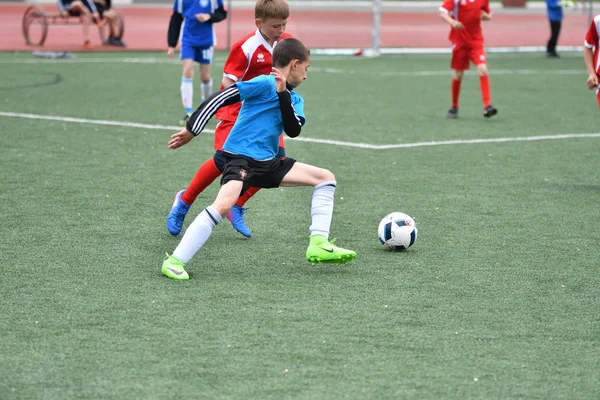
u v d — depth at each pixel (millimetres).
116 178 21656
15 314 12344
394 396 9883
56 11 82562
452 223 17984
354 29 73000
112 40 58656
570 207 19531
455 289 13766
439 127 30562
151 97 36656
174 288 13586
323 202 14586
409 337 11672
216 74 45062
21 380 10188
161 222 17719
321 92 39500
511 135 29141
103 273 14305
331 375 10414
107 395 9812
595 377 10508
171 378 10273
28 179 21281
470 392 10031
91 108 33156
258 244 16266
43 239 16266
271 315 12422
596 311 12852
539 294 13594
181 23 30688
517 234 17203
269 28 15797
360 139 27922
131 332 11711
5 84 39344
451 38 32406
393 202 19750
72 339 11453
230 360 10812
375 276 14375
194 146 26297
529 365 10828
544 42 69062
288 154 25359
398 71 49281
